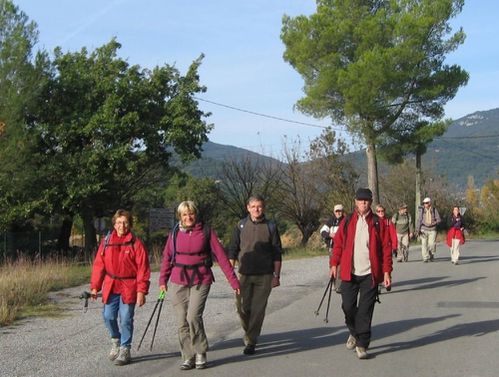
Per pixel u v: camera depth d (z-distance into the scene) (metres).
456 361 7.36
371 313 7.57
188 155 31.02
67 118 28.88
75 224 44.19
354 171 36.06
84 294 7.92
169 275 7.47
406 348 8.07
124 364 7.36
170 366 7.32
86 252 27.77
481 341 8.39
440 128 33.72
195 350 7.15
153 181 34.06
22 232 32.78
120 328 7.63
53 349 8.19
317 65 34.16
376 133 33.72
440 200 46.06
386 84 31.55
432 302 11.85
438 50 33.53
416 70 32.06
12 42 26.47
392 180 45.47
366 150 34.78
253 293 7.93
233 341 8.71
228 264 7.34
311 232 38.28
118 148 28.56
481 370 6.95
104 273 7.54
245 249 7.96
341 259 7.74
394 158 36.12
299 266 20.28
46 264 17.88
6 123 26.05
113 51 30.75
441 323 9.70
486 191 56.62
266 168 39.81
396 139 34.81
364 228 7.64
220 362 7.51
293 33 34.41
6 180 26.52
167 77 30.84
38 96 27.98
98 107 29.86
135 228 39.50
